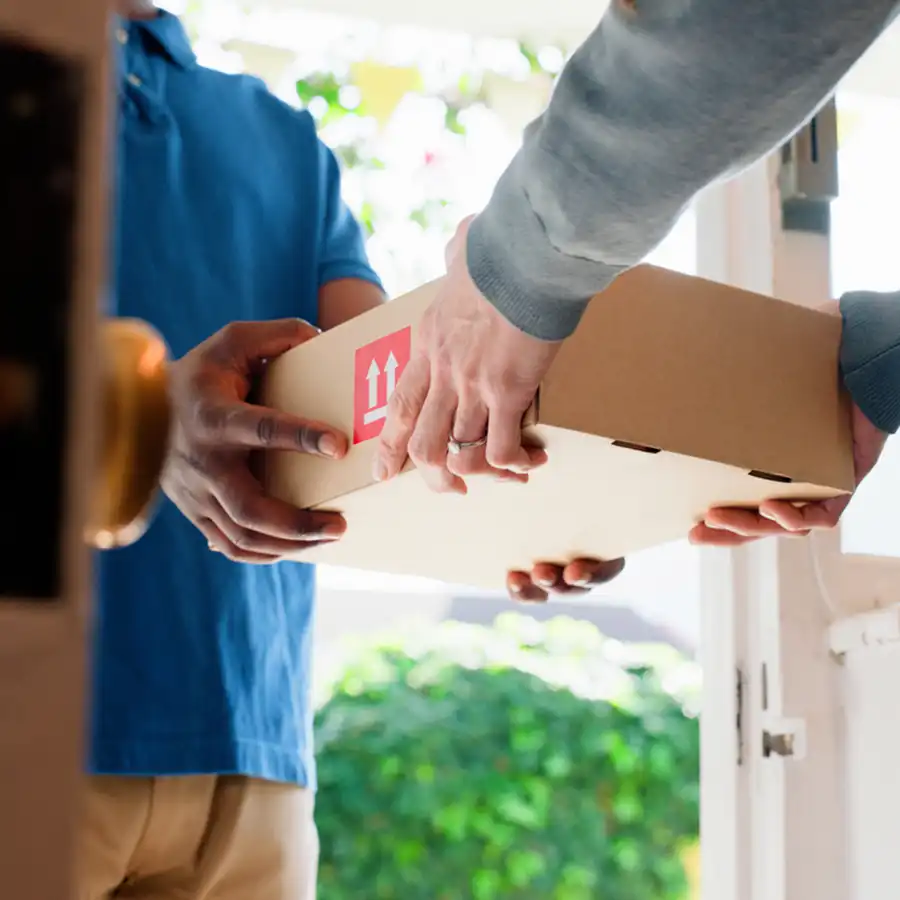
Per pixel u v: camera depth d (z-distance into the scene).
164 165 1.32
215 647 1.21
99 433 0.34
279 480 1.10
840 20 0.68
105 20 0.28
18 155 0.27
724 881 1.67
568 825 3.41
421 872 3.27
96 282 0.27
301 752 1.27
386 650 3.50
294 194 1.42
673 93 0.71
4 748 0.26
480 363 0.85
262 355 1.16
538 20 1.95
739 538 1.10
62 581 0.27
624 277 0.89
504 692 3.47
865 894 1.58
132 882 1.20
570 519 1.06
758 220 1.74
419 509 1.05
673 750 3.52
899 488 1.73
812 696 1.65
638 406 0.88
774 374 0.95
